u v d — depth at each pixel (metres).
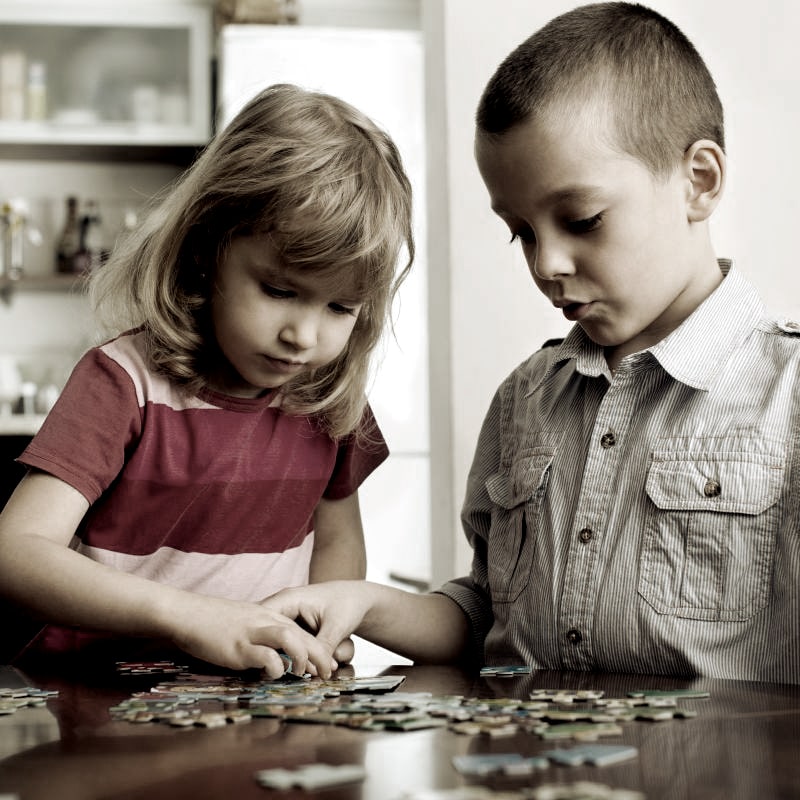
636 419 0.98
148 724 0.59
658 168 0.92
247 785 0.44
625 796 0.40
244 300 1.01
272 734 0.55
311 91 1.16
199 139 3.98
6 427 3.75
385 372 3.69
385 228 1.02
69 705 0.68
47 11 3.95
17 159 4.15
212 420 1.13
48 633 1.12
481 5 1.55
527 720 0.57
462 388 1.54
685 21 1.47
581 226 0.90
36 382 4.08
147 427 1.09
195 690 0.72
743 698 0.67
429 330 1.71
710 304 0.97
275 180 0.99
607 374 1.00
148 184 4.23
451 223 1.55
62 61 3.96
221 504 1.12
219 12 3.93
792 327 0.97
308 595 0.96
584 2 1.53
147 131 3.96
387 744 0.51
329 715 0.60
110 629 0.89
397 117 3.77
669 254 0.93
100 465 1.04
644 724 0.57
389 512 3.71
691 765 0.46
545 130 0.88
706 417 0.94
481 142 0.92
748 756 0.48
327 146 1.04
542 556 1.01
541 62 0.90
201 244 1.07
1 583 0.93
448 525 1.59
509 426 1.15
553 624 0.97
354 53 3.76
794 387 0.92
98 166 4.20
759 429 0.91
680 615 0.90
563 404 1.06
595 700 0.65
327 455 1.22
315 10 4.29
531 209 0.91
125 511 1.09
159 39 4.00
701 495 0.91
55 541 0.98
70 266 4.02
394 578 2.55
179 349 1.10
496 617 1.06
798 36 1.47
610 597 0.94
